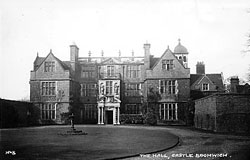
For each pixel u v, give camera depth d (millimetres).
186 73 36656
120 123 38594
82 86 42219
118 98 39250
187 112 35750
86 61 42719
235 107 22641
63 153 11867
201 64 48188
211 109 24234
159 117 36219
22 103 35188
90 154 11633
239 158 10945
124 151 12438
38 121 38031
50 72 38781
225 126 22672
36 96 38594
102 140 16812
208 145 14680
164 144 14711
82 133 21250
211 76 46750
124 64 41969
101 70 42219
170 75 36781
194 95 40500
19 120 34031
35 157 10938
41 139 17438
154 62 41344
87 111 41688
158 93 36625
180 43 58938
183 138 18281
